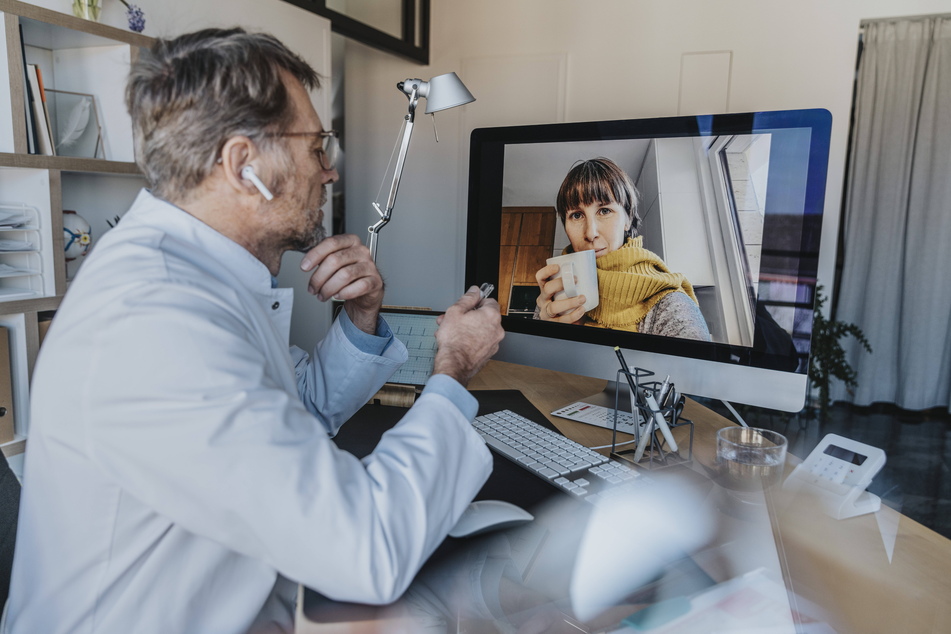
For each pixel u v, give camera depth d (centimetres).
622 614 62
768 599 64
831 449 92
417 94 107
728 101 272
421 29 298
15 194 139
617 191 120
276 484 51
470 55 302
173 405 51
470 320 78
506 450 102
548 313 131
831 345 324
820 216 99
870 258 350
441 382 70
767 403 108
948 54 320
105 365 52
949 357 347
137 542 60
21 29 129
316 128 74
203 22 183
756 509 83
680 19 273
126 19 164
